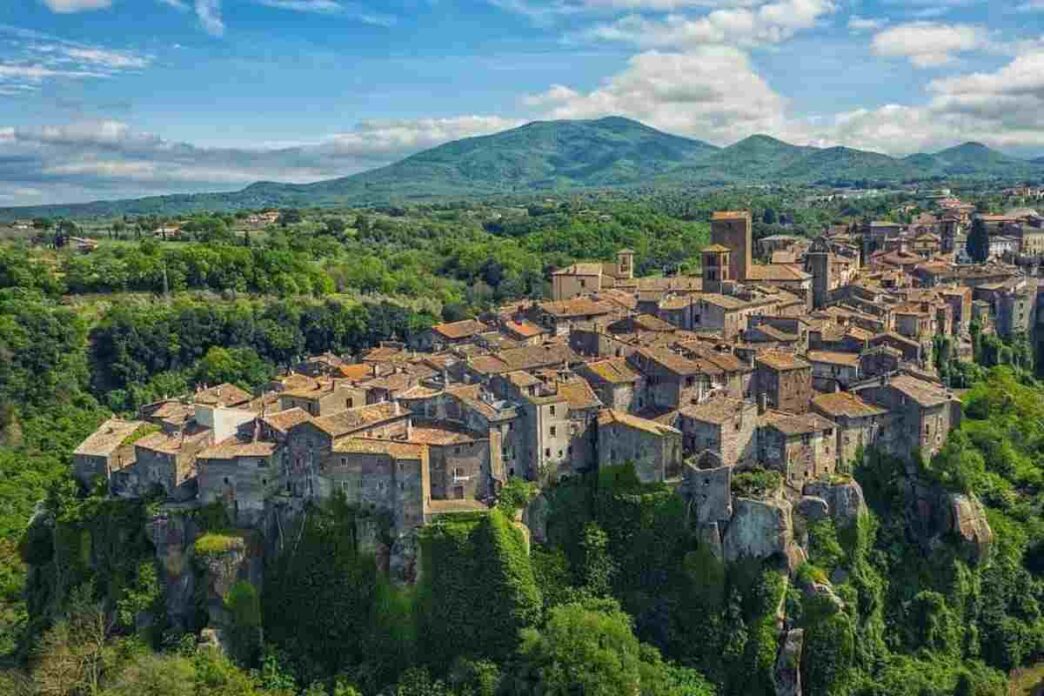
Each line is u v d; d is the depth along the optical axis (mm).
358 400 168500
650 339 197250
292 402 167000
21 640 157875
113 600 151375
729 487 148000
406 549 144000
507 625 141375
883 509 164250
